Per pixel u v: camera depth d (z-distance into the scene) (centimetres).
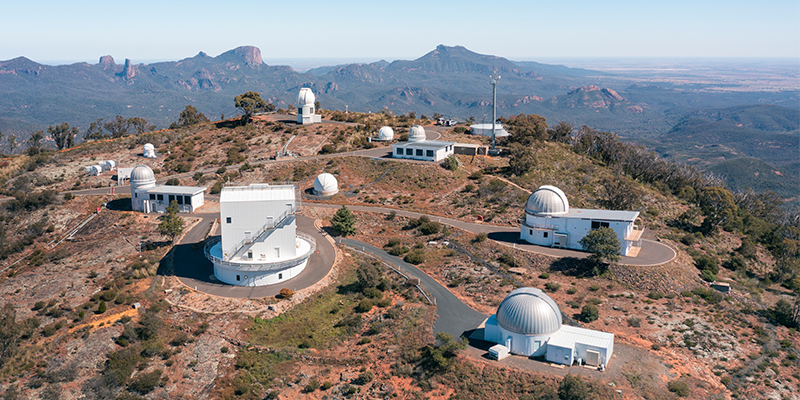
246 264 9825
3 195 15725
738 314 8838
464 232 12244
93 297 9469
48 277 10556
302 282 10069
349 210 13600
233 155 18138
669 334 8069
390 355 7769
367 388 7138
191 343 8294
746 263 11712
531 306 7394
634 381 6788
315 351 8100
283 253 10288
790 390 6881
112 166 17688
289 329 8700
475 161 17100
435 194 14700
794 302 9638
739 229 13700
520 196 13925
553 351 7206
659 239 12031
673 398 6531
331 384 7325
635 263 10388
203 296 9531
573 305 8969
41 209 14375
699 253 11531
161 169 17562
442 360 7238
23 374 7550
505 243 11575
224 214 9975
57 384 7312
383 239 12356
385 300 9481
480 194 14362
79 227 13512
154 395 7194
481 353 7519
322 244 11906
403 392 6988
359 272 9944
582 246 11081
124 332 8350
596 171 17675
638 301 9194
